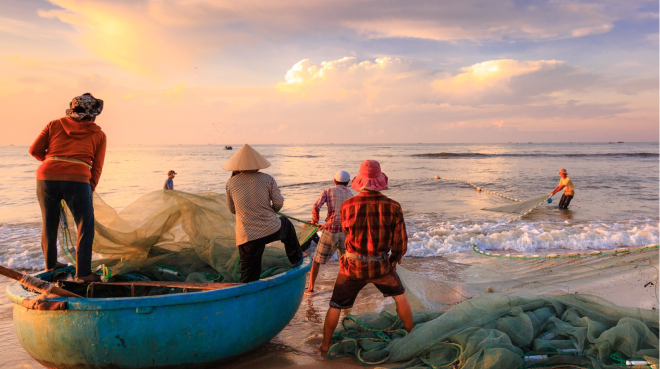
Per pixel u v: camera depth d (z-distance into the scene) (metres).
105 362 3.11
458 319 3.74
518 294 5.02
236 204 3.79
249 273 3.79
